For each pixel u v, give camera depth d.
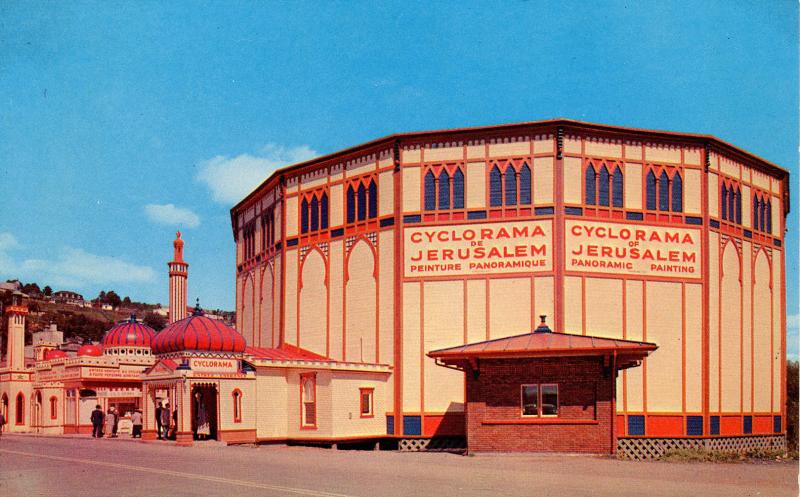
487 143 40.84
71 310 154.88
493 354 31.81
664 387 39.81
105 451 30.59
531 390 32.16
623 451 38.91
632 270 40.00
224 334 37.66
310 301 45.88
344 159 45.00
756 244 45.03
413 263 41.22
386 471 23.83
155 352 38.31
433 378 40.34
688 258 40.97
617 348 30.61
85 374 47.81
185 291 66.88
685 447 39.00
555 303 38.81
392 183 42.16
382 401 40.75
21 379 54.31
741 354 43.00
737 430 42.12
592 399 31.38
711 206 41.88
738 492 19.81
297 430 38.84
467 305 40.19
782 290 46.91
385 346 41.62
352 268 43.81
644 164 40.91
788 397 57.53
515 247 39.84
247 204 56.09
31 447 32.81
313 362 38.72
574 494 19.00
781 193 47.44
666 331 40.12
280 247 48.50
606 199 40.19
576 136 40.19
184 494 18.33
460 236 40.72
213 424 38.75
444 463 27.45
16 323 54.97
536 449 31.61
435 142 41.56
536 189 39.91
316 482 20.66
